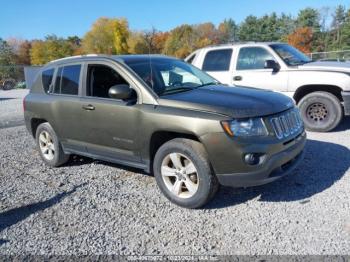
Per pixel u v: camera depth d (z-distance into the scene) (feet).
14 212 13.14
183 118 12.14
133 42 214.28
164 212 12.53
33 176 17.25
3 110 45.11
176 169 12.91
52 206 13.47
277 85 23.50
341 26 215.92
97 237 11.01
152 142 13.39
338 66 22.16
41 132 18.75
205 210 12.51
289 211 11.93
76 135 16.28
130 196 14.06
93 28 235.61
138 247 10.34
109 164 18.52
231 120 11.50
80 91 15.90
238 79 24.88
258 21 267.18
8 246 10.74
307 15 220.23
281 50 24.45
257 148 11.44
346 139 20.39
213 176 12.12
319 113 22.61
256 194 13.51
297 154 13.28
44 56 240.53
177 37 205.67
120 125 14.02
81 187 15.30
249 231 10.83
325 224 10.91
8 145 24.23
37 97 18.43
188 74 16.21
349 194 12.87
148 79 14.01
